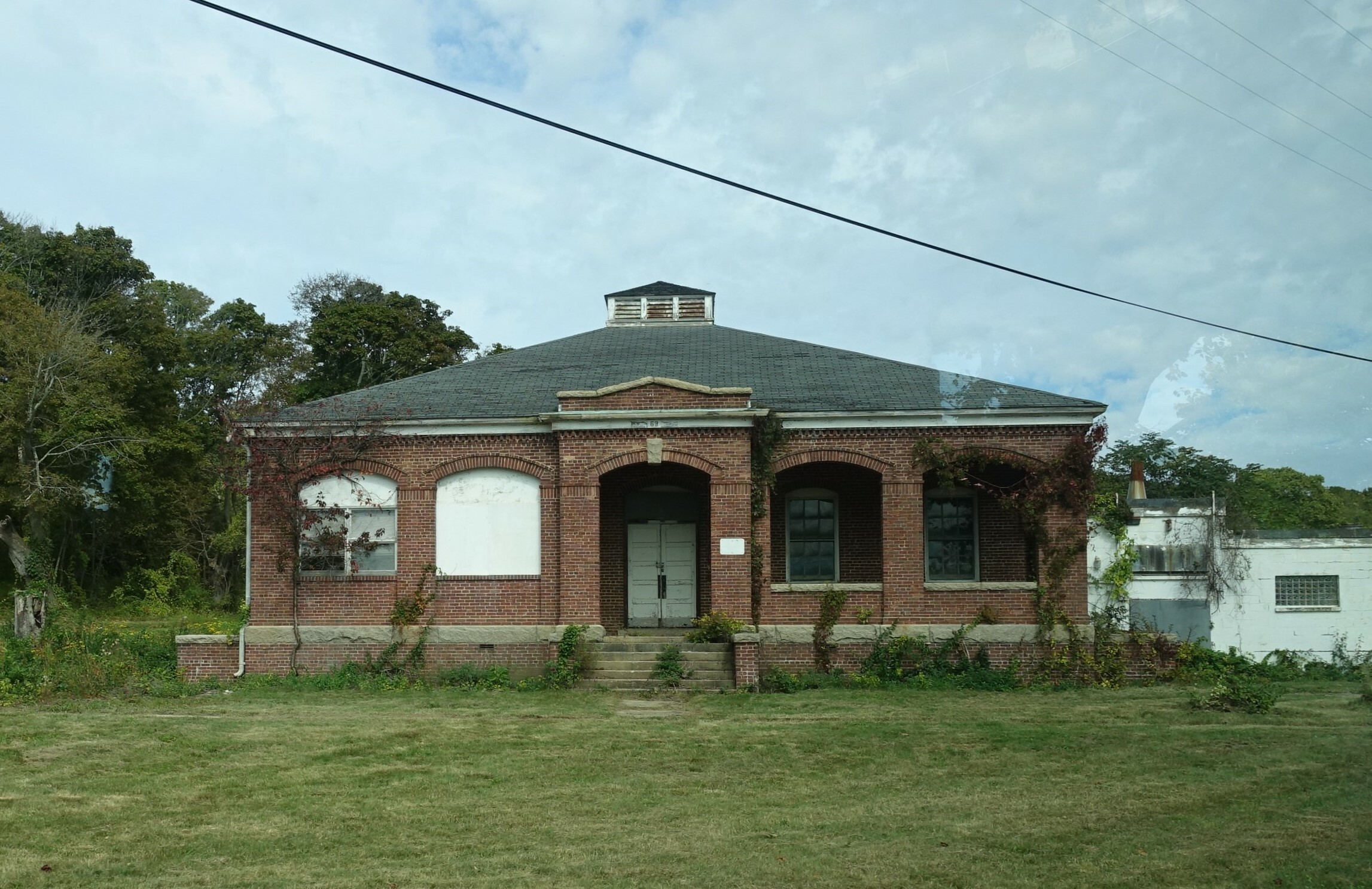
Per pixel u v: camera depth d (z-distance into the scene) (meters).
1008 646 24.17
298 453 24.58
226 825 11.41
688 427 24.30
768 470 24.67
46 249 56.22
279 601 24.66
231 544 54.09
